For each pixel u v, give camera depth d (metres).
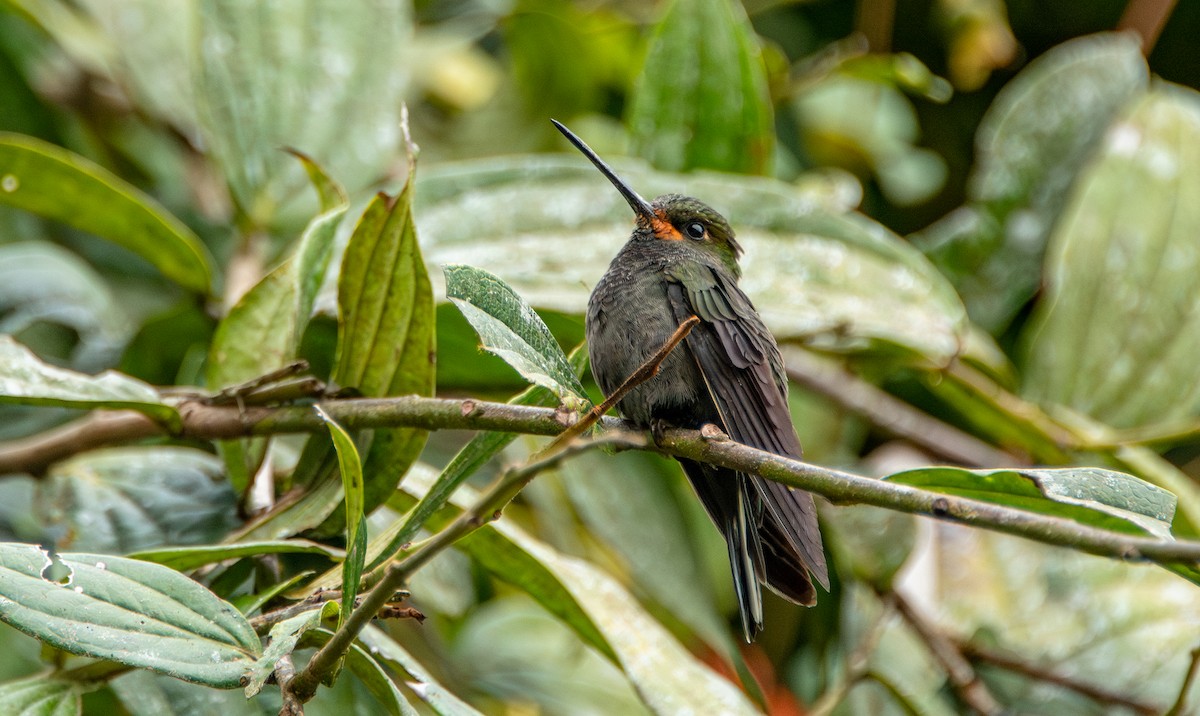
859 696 8.48
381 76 8.29
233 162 7.79
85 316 8.00
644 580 8.11
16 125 9.22
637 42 10.73
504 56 11.09
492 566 6.15
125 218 7.11
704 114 8.89
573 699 8.48
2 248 8.09
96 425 6.36
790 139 10.88
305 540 5.71
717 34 8.85
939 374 8.74
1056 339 9.44
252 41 8.04
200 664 4.22
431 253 7.21
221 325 6.12
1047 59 10.52
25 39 9.35
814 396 9.27
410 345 5.71
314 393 5.86
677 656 6.14
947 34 10.64
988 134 10.29
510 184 7.56
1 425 7.54
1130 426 9.34
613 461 8.39
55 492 6.31
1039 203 10.16
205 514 6.31
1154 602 8.78
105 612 4.26
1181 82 11.30
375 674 4.82
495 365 7.48
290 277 6.12
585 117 10.70
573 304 6.91
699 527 8.73
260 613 5.23
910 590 8.90
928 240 10.16
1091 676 8.46
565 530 8.61
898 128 11.17
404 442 5.69
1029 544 9.06
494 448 4.89
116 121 9.60
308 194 7.88
